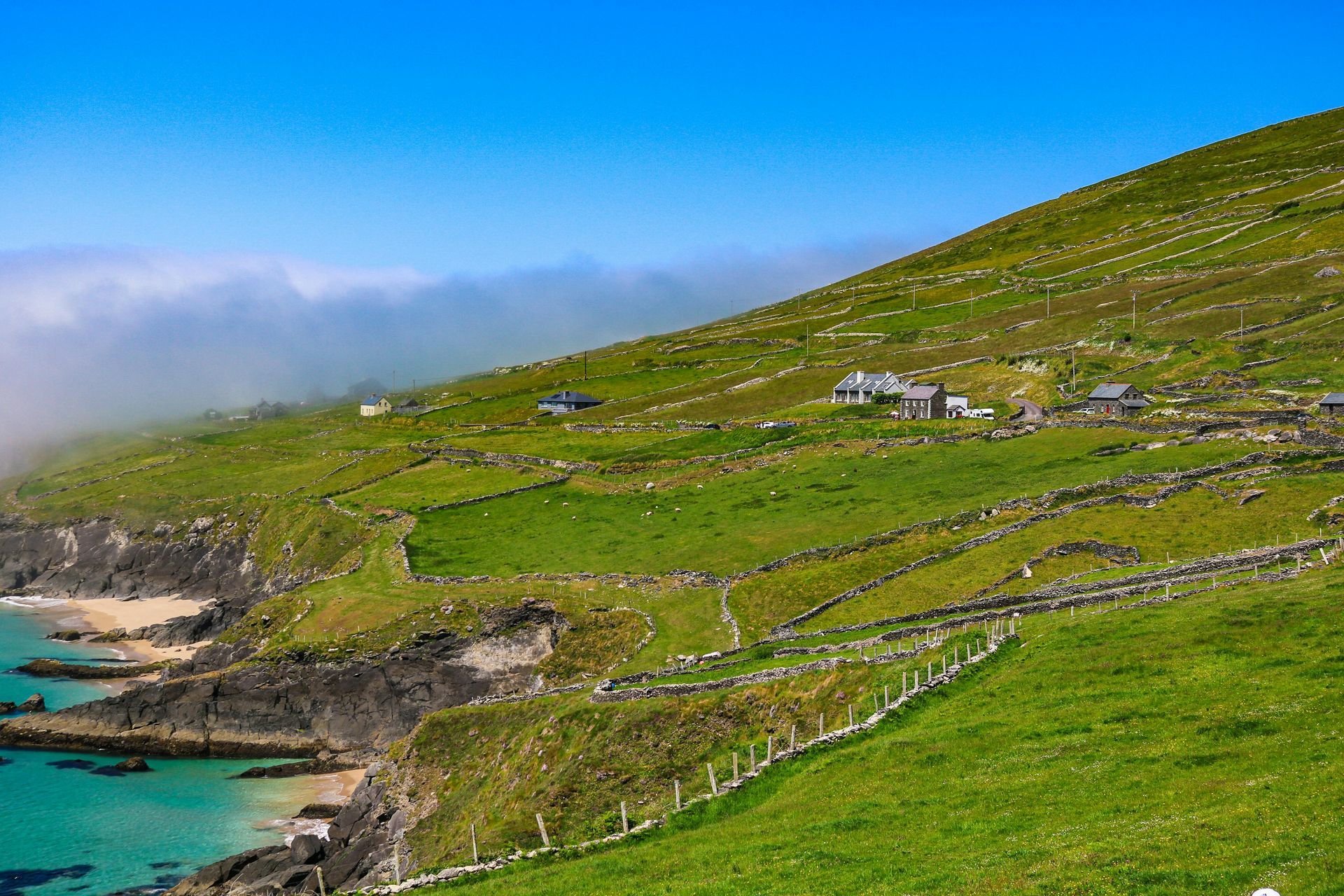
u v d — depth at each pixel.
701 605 109.12
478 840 64.12
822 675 70.56
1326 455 112.25
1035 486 124.25
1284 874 31.19
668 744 69.94
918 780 50.22
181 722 114.38
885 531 117.06
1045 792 44.78
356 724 113.62
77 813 93.12
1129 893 32.53
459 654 115.31
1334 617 58.09
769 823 49.53
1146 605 72.12
